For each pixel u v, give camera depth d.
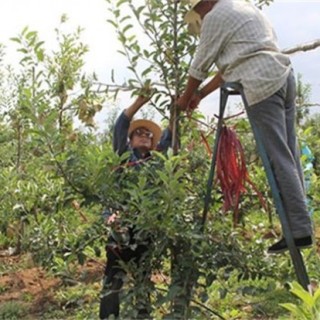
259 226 5.22
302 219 4.06
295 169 4.15
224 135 4.42
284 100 4.28
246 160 5.07
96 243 4.92
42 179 5.69
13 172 7.93
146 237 4.50
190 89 4.47
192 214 4.60
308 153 5.72
